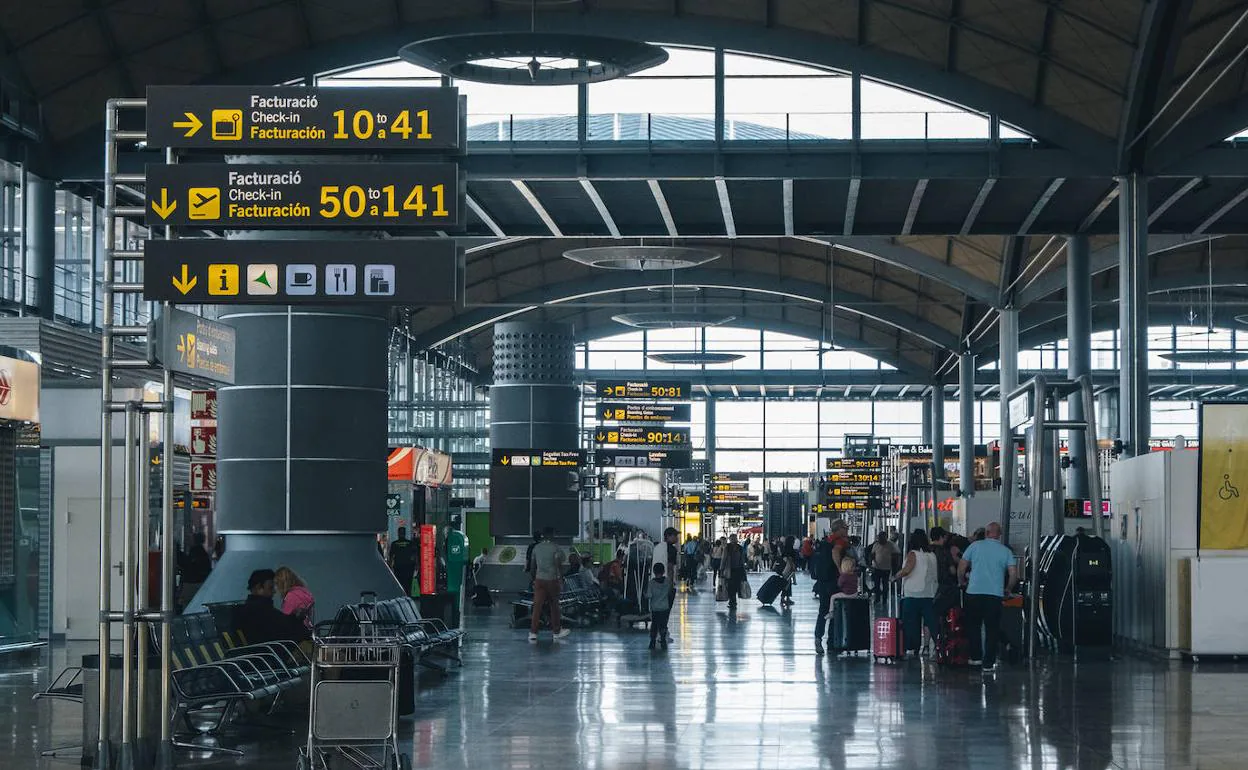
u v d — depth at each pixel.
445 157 10.96
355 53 31.86
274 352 18.14
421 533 31.47
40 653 20.36
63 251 31.09
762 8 31.05
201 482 23.25
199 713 13.66
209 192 10.60
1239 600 19.34
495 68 23.39
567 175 31.81
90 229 32.09
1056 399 23.98
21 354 19.33
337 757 10.63
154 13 29.08
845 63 31.22
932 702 14.86
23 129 27.64
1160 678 17.33
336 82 32.44
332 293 10.59
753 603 37.62
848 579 20.88
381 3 31.33
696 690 16.02
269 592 14.28
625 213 36.72
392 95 10.73
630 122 31.72
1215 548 19.45
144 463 10.77
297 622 14.18
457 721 13.30
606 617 29.97
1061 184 32.53
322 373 18.16
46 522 22.52
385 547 33.75
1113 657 20.23
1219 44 25.00
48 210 29.91
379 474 18.48
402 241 10.63
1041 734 12.46
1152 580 20.45
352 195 10.62
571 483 39.34
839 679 17.27
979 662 19.09
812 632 26.12
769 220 37.00
